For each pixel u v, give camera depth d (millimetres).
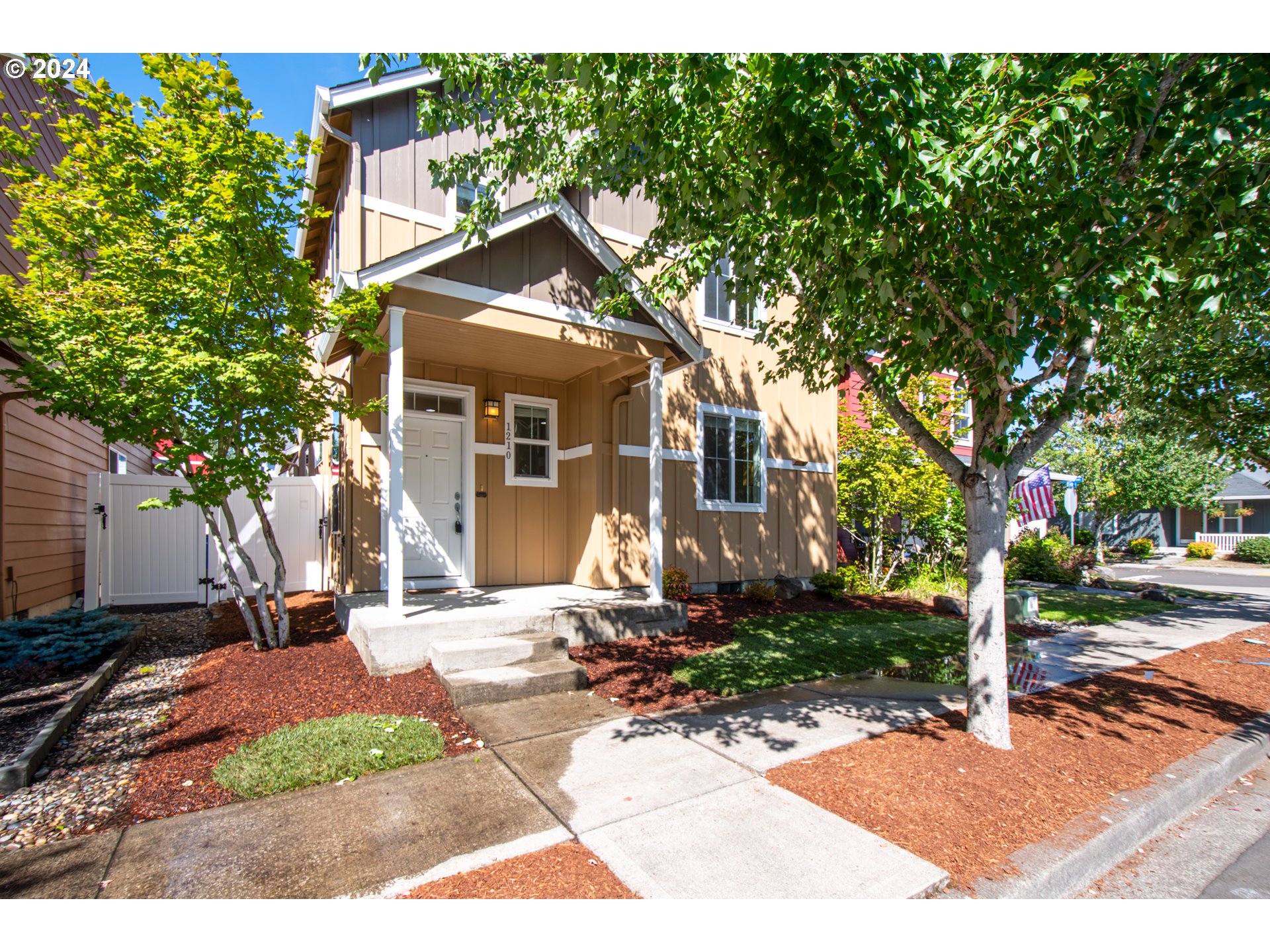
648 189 4621
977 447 4152
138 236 4875
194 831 2877
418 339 6555
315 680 4891
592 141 4277
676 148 3977
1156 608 10258
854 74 2811
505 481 8133
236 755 3588
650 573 7766
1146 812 3236
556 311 6273
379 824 2951
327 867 2613
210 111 4996
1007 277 3254
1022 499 15406
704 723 4379
